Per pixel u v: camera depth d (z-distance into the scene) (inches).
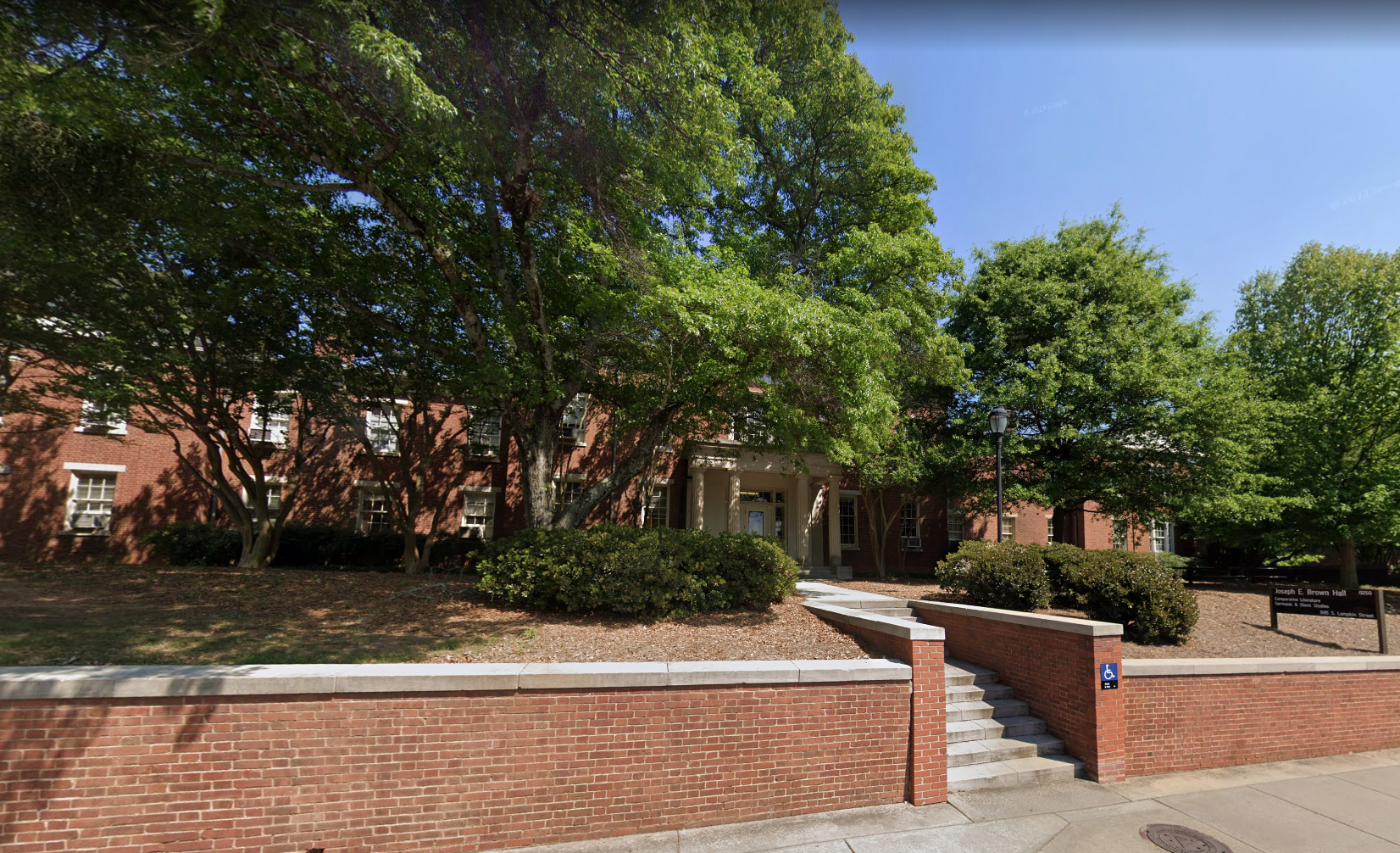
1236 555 1045.8
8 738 159.2
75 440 658.8
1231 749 293.1
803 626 327.9
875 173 563.2
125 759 164.7
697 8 330.3
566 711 198.5
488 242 395.9
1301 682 314.5
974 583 430.0
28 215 247.3
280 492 700.0
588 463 787.4
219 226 306.2
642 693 206.4
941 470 714.2
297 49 225.3
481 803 188.9
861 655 285.0
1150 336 644.7
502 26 291.4
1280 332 827.4
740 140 420.8
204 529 594.9
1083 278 689.6
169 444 682.2
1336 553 992.2
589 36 307.7
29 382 492.1
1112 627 271.4
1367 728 327.3
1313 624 470.0
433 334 437.1
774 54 522.3
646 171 370.6
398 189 341.7
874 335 368.2
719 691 214.8
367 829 179.3
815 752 224.4
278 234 344.5
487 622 308.2
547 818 194.2
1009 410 657.0
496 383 361.4
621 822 201.3
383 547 656.4
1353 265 774.5
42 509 642.8
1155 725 279.9
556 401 438.3
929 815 224.8
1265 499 671.8
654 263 382.9
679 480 815.1
